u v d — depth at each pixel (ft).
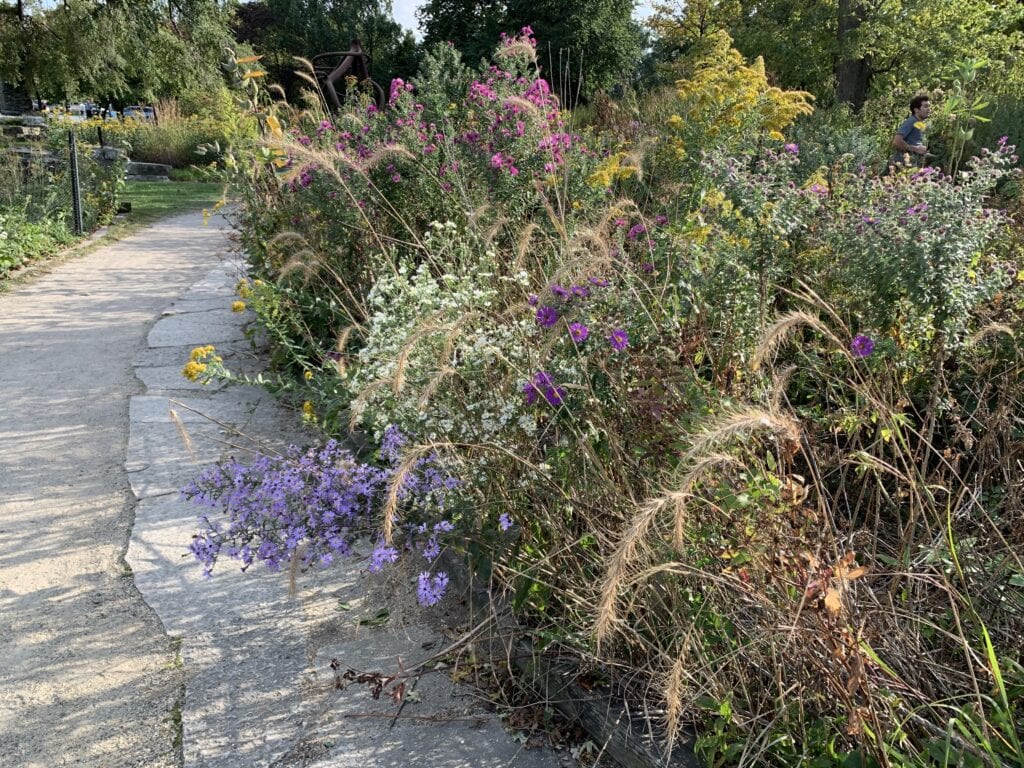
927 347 10.16
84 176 41.78
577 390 8.96
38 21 72.43
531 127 17.92
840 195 13.15
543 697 8.04
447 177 17.78
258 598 10.03
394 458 9.41
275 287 16.02
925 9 54.60
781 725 6.51
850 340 9.75
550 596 8.43
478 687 8.33
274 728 7.89
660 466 8.13
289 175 13.97
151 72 77.46
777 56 58.85
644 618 7.61
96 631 9.43
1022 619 7.32
